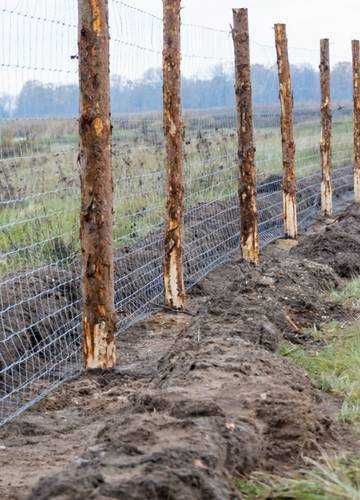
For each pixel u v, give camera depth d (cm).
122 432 728
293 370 880
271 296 1058
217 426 743
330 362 920
